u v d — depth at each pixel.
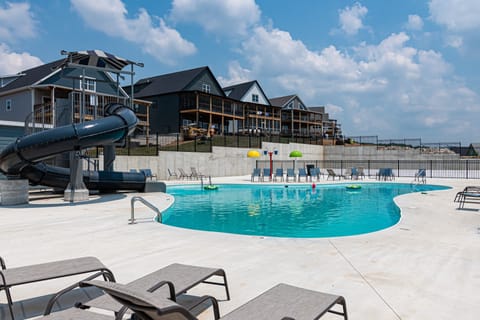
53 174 12.20
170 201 11.67
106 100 24.75
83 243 5.71
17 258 4.85
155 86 39.31
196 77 37.72
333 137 40.94
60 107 12.80
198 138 31.47
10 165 10.24
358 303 3.26
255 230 8.81
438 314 3.02
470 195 9.69
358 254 4.96
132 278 3.99
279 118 46.25
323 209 12.24
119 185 14.03
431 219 7.85
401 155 33.47
